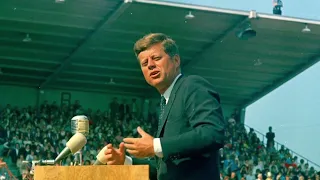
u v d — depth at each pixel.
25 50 29.77
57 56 30.66
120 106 36.19
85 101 36.31
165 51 3.72
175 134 3.55
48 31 27.34
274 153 34.97
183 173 3.53
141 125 35.56
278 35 28.58
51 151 28.22
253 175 31.08
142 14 25.64
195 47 29.69
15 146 27.94
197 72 33.09
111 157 3.65
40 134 30.47
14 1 24.22
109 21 25.73
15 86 35.22
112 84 35.00
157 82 3.71
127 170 3.20
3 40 28.38
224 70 32.97
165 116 3.63
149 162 4.26
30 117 32.69
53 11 25.22
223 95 37.22
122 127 34.69
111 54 30.22
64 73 33.06
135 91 36.50
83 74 33.31
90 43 28.45
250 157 33.53
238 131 36.69
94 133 32.62
